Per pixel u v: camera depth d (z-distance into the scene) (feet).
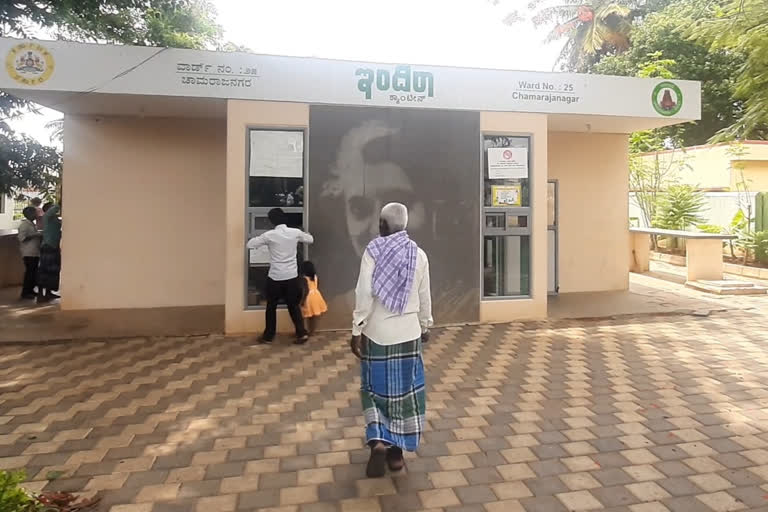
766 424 14.02
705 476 11.41
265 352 20.77
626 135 33.22
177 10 38.45
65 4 32.65
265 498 10.64
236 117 22.91
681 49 65.16
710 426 13.92
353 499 10.60
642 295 31.94
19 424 14.14
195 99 23.26
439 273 25.02
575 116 26.86
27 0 33.71
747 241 40.63
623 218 33.47
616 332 23.68
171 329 24.12
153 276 29.04
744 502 10.44
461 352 20.77
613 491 10.85
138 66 22.08
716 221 48.65
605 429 13.75
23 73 21.39
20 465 11.95
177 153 28.99
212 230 29.48
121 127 28.43
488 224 25.76
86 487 11.04
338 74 23.41
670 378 17.58
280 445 12.98
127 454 12.49
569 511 10.17
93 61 21.75
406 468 11.80
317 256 23.79
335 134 23.75
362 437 13.42
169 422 14.30
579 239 32.94
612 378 17.62
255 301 23.66
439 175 24.77
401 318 11.20
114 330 23.93
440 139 24.73
